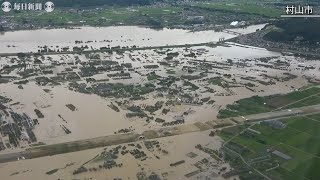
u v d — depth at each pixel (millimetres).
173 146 180750
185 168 163625
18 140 183375
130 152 174875
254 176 157000
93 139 185125
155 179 155375
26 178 155375
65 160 168000
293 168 161125
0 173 158125
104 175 158000
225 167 164250
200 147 179625
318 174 155250
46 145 179250
